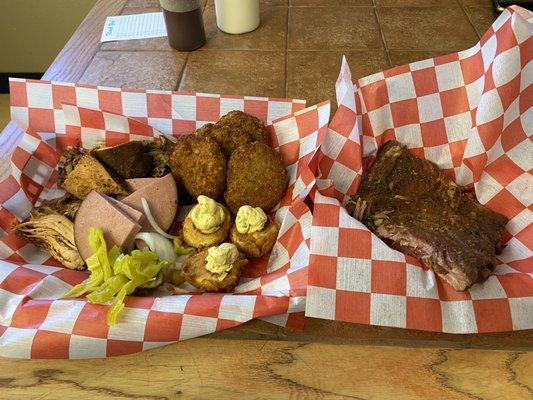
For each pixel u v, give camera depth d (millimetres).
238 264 746
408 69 884
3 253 808
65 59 1244
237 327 674
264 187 859
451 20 1363
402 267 689
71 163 913
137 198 837
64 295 710
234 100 982
